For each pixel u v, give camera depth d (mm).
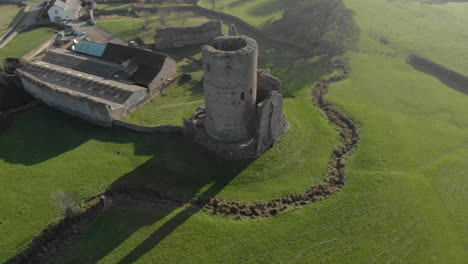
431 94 52344
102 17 88125
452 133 43406
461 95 52188
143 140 40125
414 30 77312
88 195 33094
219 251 27969
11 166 37062
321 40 66875
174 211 31375
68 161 37469
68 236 29281
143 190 33469
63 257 27516
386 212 31375
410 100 50781
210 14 90250
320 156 38531
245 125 36562
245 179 34844
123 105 45781
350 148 40406
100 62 56781
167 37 69188
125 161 37125
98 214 31141
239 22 83875
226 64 31156
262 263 27078
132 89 48719
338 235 29250
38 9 92688
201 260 27312
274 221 30562
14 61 57281
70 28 78438
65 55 59531
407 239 28906
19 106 48938
